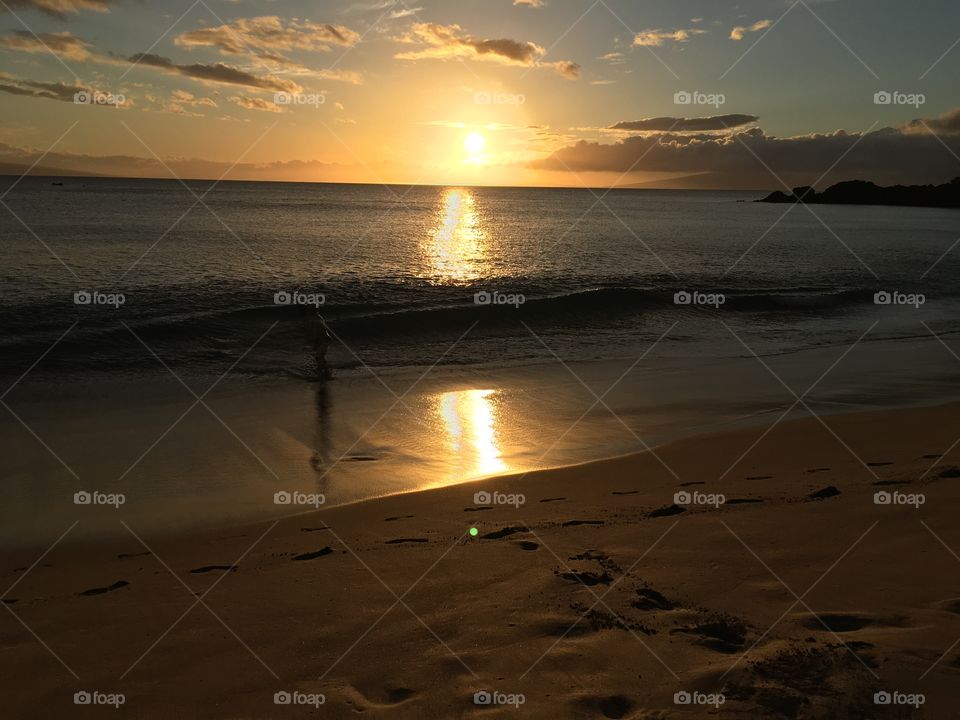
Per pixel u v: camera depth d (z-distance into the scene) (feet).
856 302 84.69
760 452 30.25
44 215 182.80
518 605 14.89
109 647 13.91
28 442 31.63
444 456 30.99
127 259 98.99
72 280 79.20
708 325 68.90
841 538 18.22
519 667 12.17
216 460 29.91
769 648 12.19
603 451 31.63
